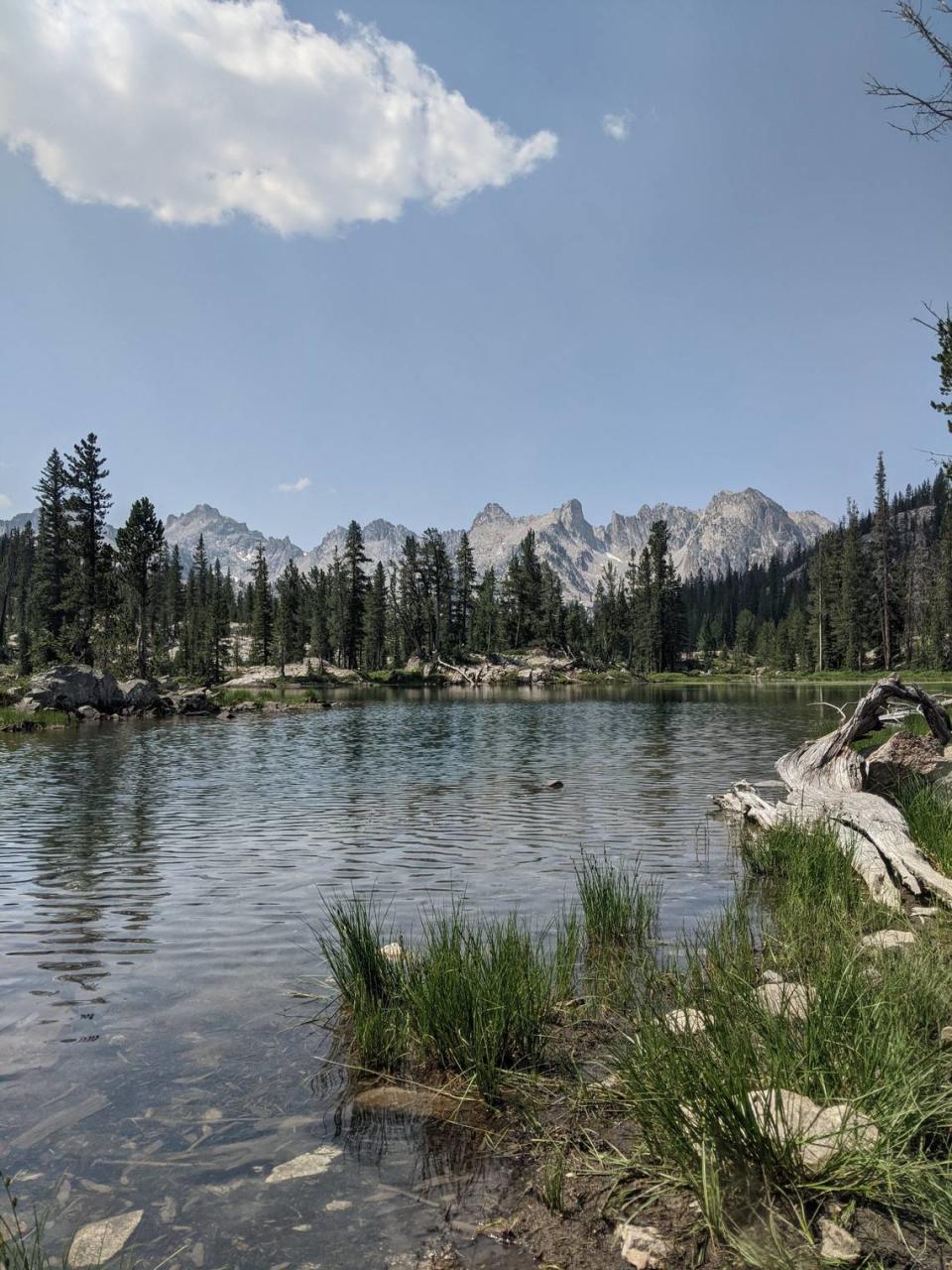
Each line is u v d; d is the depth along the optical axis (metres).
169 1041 5.68
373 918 8.70
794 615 141.25
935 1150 3.92
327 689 92.81
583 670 127.31
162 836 13.60
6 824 14.88
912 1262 3.26
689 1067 4.24
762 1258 3.26
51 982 6.88
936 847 10.71
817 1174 3.69
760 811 14.20
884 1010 4.89
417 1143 4.37
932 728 17.34
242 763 25.08
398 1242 3.52
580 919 8.59
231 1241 3.51
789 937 7.39
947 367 14.95
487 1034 5.16
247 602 188.00
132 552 70.38
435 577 132.38
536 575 148.62
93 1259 3.39
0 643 111.56
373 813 15.97
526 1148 4.32
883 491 111.50
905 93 12.09
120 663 72.06
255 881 10.45
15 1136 4.42
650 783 20.11
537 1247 3.49
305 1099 4.85
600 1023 5.93
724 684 103.06
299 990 6.69
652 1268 3.29
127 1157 4.21
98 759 26.28
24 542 148.12
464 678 114.12
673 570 146.25
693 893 9.71
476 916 8.73
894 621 117.75
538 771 22.64
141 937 8.16
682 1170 3.86
